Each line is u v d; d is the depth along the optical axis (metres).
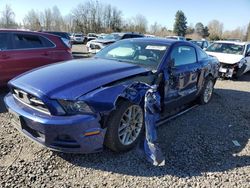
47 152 3.53
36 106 3.24
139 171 3.24
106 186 2.94
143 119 3.78
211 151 3.86
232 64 9.90
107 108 3.17
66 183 2.96
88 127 3.07
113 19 64.25
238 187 3.06
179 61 4.80
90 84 3.31
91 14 62.75
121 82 3.56
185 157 3.62
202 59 5.76
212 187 3.03
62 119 3.01
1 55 6.00
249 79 10.77
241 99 7.11
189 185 3.03
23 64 6.38
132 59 4.52
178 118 5.11
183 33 80.50
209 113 5.60
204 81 5.91
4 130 4.16
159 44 4.71
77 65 4.00
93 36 37.38
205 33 80.06
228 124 5.02
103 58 4.71
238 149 3.99
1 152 3.48
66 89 3.18
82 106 3.07
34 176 3.03
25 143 3.75
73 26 63.44
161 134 4.30
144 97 3.66
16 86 3.43
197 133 4.46
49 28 65.00
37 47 6.67
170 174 3.21
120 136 3.45
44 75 3.58
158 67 4.20
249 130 4.79
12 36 6.26
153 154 3.40
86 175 3.11
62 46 7.20
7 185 2.85
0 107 5.29
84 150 3.14
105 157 3.48
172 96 4.53
